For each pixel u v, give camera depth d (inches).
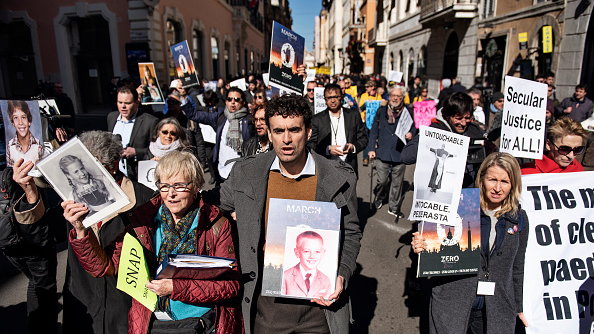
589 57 393.4
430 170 84.0
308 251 72.8
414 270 138.7
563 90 423.2
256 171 78.3
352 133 187.2
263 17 2075.5
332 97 180.2
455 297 87.4
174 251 71.9
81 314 81.7
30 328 98.7
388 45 1189.7
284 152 72.4
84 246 67.9
